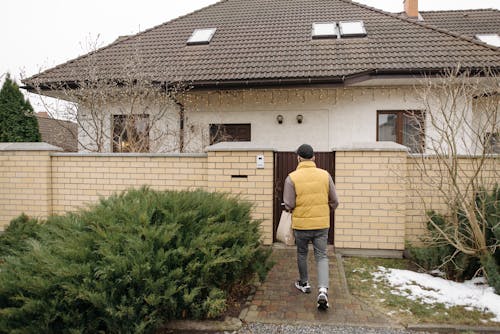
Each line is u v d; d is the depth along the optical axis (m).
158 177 6.48
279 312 3.77
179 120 9.30
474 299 3.96
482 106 5.64
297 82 8.19
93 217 3.74
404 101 8.55
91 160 6.71
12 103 11.35
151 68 9.25
